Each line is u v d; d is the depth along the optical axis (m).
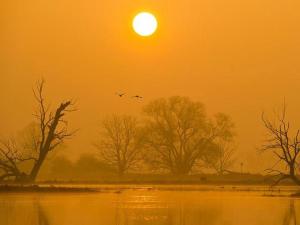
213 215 77.25
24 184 125.81
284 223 69.38
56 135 127.19
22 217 74.31
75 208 85.94
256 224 68.50
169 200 102.19
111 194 118.81
